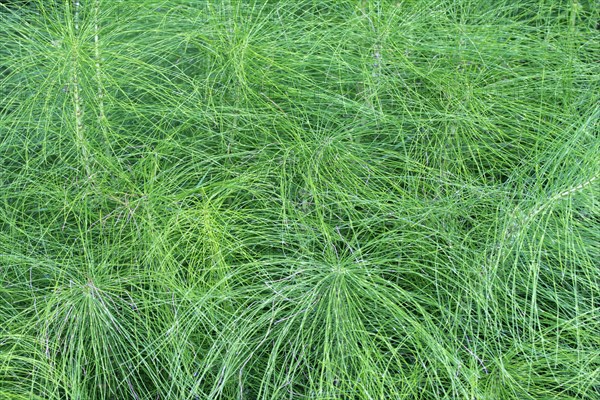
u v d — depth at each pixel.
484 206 1.80
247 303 1.76
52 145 1.89
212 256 1.71
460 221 1.82
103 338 1.68
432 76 1.88
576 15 2.08
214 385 1.67
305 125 1.92
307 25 1.90
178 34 1.87
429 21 1.94
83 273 1.74
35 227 1.82
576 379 1.73
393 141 1.88
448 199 1.80
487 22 2.03
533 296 1.69
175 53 1.98
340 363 1.70
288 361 1.75
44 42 1.88
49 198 1.84
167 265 1.74
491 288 1.72
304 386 1.71
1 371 1.71
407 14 1.92
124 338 1.75
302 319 1.71
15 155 1.93
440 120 1.84
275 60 1.88
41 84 1.82
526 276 1.79
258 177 1.79
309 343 1.69
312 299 1.67
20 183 1.85
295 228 1.75
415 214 1.79
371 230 1.77
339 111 1.89
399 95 1.86
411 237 1.79
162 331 1.71
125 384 1.76
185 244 1.77
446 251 1.76
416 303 1.69
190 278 1.73
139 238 1.76
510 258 1.77
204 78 1.94
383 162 1.87
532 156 1.89
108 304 1.70
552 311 1.79
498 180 1.89
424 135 1.89
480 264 1.75
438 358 1.66
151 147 1.88
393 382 1.68
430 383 1.70
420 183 1.86
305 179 1.78
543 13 2.08
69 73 1.75
